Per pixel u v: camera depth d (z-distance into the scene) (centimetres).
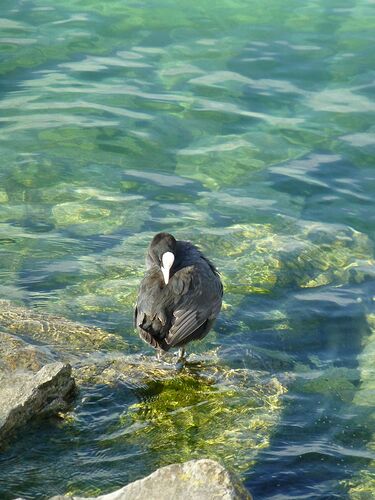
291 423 853
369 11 2105
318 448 816
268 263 1165
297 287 1120
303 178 1410
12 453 776
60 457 777
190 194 1352
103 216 1279
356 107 1652
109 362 931
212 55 1866
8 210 1284
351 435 840
